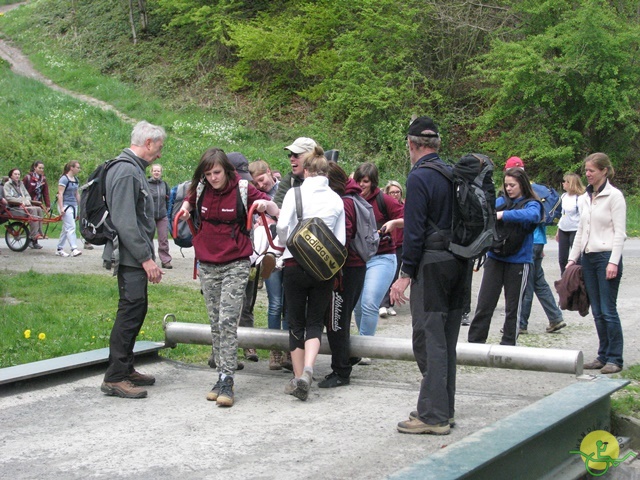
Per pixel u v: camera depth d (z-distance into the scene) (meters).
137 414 5.41
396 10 28.88
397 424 5.12
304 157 5.86
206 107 30.47
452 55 29.00
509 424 4.39
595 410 5.20
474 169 4.74
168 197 13.51
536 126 26.77
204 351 7.46
